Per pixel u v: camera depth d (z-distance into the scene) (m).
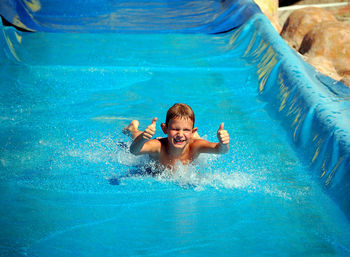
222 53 15.82
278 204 7.35
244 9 18.61
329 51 16.73
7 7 17.81
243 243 6.25
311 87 10.74
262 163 8.88
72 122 10.45
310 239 6.40
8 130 9.88
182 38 17.44
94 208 7.07
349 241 6.38
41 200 7.26
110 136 9.77
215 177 8.25
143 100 11.91
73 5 21.12
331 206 7.33
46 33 17.27
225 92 12.72
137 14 20.64
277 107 11.45
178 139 7.67
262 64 13.93
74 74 13.50
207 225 6.68
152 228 6.55
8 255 5.83
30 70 13.59
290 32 20.28
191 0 22.73
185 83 13.20
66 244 6.11
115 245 6.13
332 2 26.03
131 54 15.41
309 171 8.58
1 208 6.97
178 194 7.63
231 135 10.11
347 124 8.66
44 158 8.72
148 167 8.53
